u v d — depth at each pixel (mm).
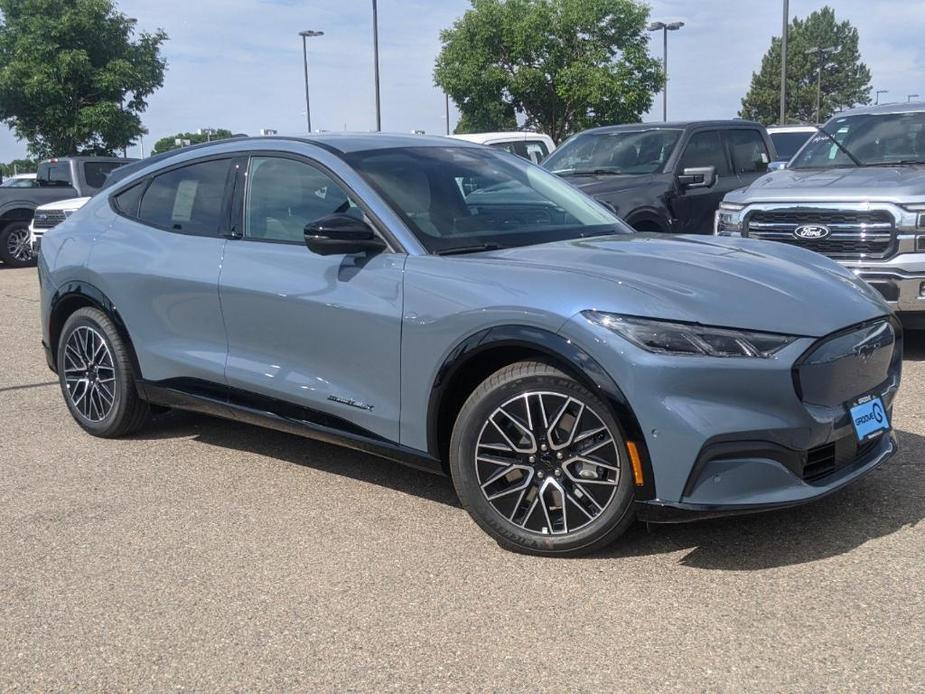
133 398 5113
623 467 3297
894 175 6781
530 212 4371
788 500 3215
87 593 3391
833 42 103688
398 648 2943
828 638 2881
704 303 3273
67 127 26219
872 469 3535
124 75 26719
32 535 3938
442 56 36219
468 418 3582
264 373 4348
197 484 4516
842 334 3387
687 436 3141
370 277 3900
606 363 3223
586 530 3430
